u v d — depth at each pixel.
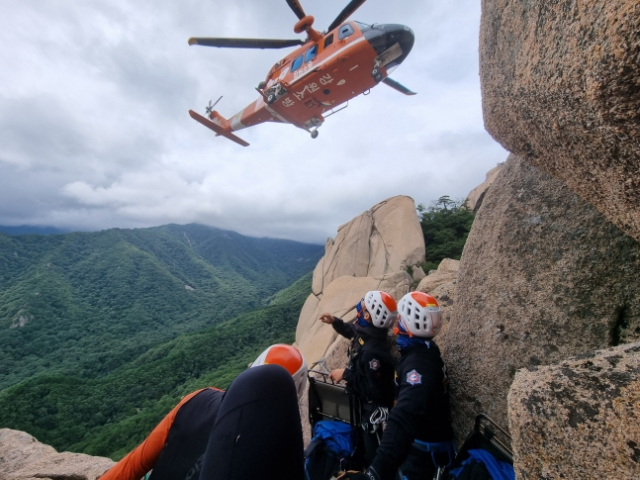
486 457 1.71
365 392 2.47
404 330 2.24
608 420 0.84
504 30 1.47
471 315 2.48
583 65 0.94
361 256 13.65
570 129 1.16
